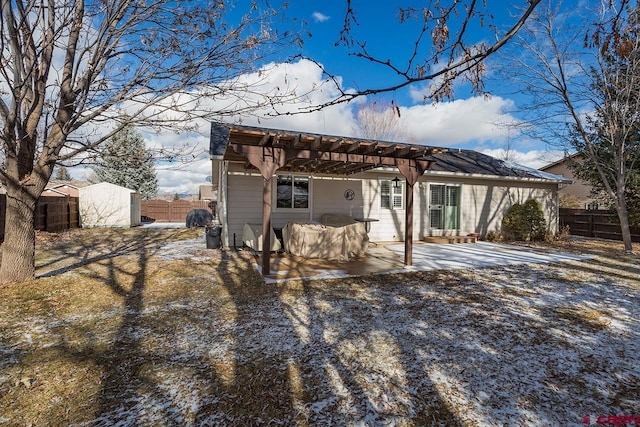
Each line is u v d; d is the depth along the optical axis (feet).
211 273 19.79
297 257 25.32
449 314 13.12
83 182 81.46
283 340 10.59
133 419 6.75
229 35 13.29
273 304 14.25
